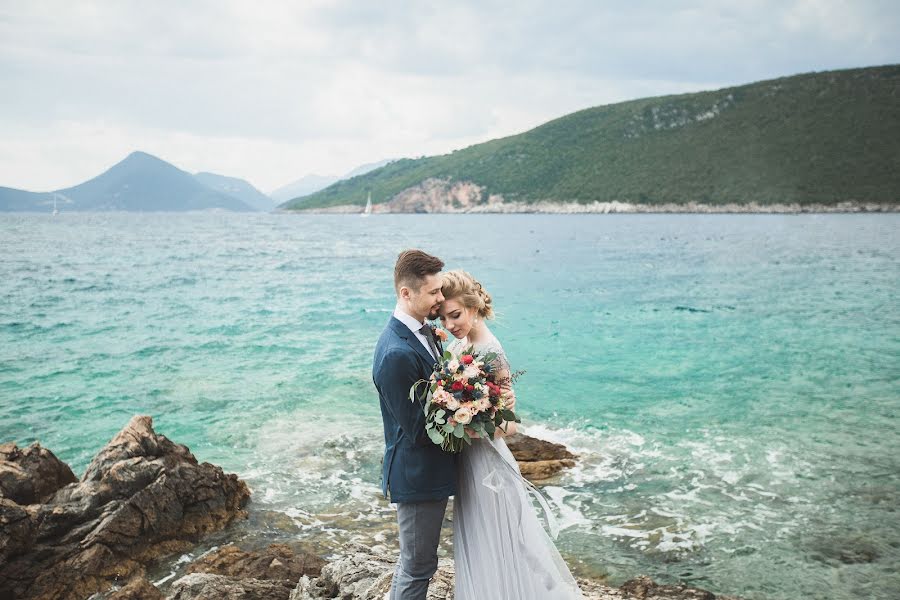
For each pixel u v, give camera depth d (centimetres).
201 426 987
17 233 7706
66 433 955
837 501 700
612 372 1289
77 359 1412
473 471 314
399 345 288
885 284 2639
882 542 607
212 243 6081
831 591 530
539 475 786
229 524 661
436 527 306
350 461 849
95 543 561
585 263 3850
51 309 2075
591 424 980
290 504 716
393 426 303
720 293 2431
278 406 1086
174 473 639
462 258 4312
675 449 869
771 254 4303
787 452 848
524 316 1955
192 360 1413
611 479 774
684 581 550
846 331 1667
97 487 602
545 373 1282
